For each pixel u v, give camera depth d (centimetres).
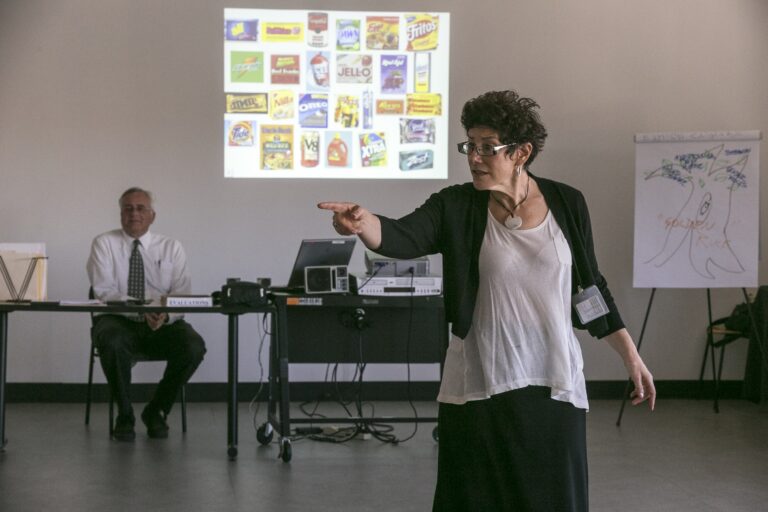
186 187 659
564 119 677
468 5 668
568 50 676
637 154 623
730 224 617
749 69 684
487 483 222
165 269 571
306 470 452
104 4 653
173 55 657
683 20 680
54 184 653
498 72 672
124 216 563
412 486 422
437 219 224
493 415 221
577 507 224
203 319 661
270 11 661
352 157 665
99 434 539
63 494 400
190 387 661
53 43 652
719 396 689
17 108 651
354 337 532
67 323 654
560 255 223
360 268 666
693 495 410
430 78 668
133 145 657
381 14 665
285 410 475
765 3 684
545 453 221
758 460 485
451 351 229
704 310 684
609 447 516
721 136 616
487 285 222
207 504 387
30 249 480
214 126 659
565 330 224
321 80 663
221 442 519
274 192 663
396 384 674
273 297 487
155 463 463
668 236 621
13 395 652
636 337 683
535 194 228
